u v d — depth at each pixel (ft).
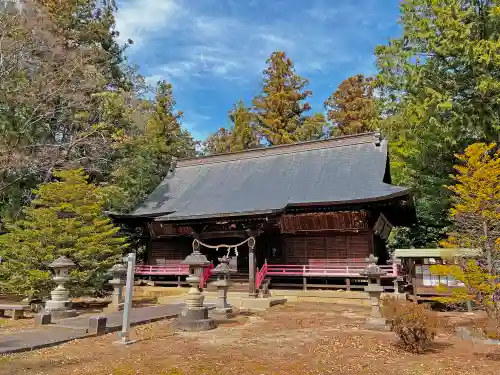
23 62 77.77
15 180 75.25
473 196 38.55
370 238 66.74
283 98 147.13
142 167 95.81
